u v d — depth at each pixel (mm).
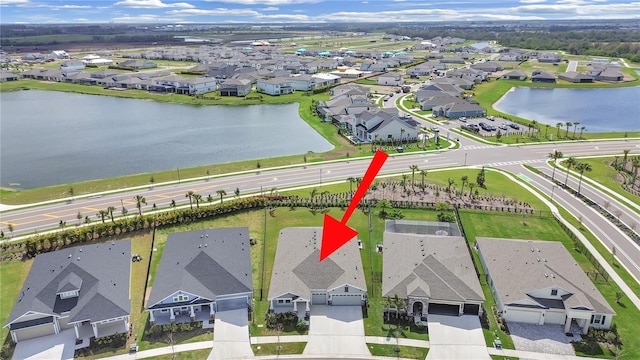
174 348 53062
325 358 51906
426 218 83125
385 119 133250
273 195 91938
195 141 139875
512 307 56969
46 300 56312
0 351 52875
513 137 135625
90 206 90188
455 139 133750
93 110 185750
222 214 85125
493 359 51594
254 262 69375
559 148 125250
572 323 57469
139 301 61062
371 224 80750
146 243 75250
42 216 86125
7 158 124938
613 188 98125
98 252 64438
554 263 62438
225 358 51656
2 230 80688
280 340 54531
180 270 60656
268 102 195750
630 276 66500
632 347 52812
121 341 54156
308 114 171000
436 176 103438
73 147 134375
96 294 56406
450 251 65688
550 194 94375
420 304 59656
